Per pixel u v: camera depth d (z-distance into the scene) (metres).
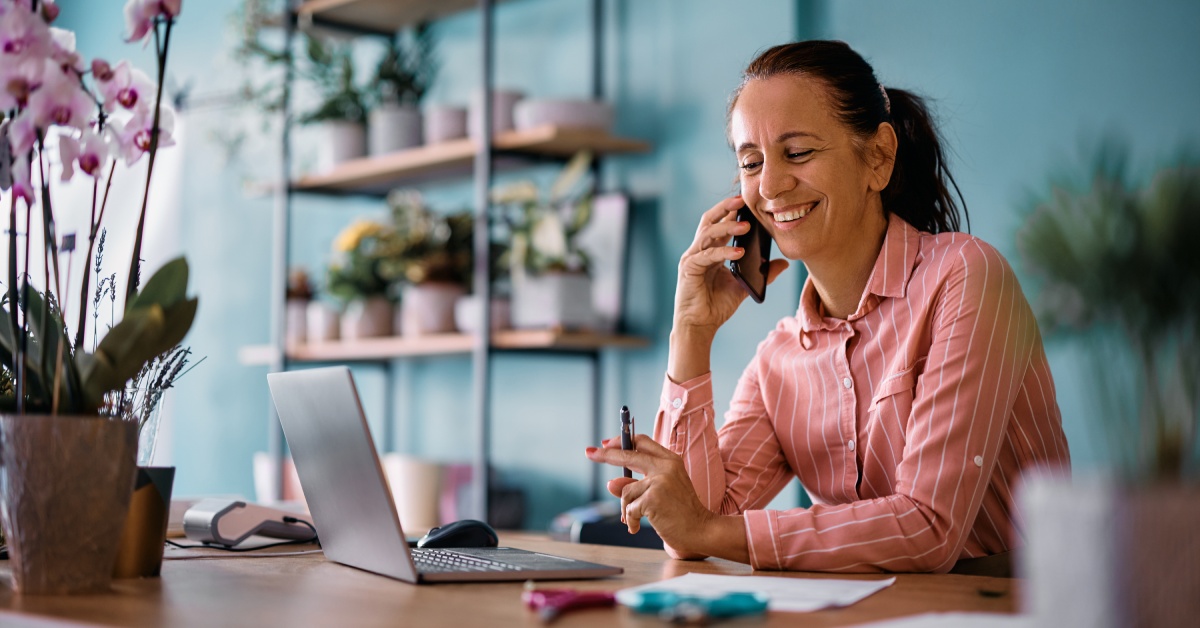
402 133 3.60
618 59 3.46
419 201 3.75
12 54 1.14
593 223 3.42
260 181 4.40
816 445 1.69
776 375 1.74
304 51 3.98
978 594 1.09
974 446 1.37
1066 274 0.69
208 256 4.66
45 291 1.15
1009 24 2.74
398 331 3.67
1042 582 0.68
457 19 3.89
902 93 1.69
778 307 3.01
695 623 0.90
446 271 3.48
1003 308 1.43
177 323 1.16
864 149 1.58
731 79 3.19
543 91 3.65
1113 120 2.57
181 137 4.77
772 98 1.56
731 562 1.41
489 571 1.20
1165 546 0.63
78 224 4.52
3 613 1.01
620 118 3.45
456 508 3.56
